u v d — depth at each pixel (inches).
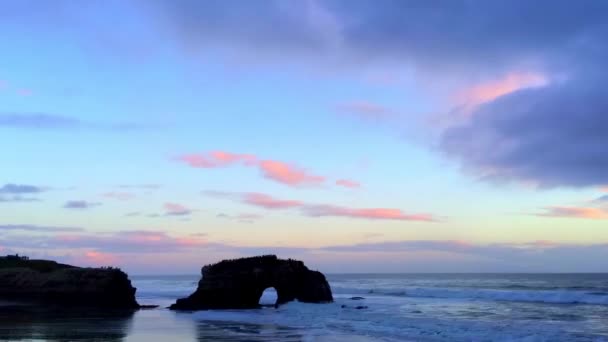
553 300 2664.9
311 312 2034.9
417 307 2274.9
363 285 5246.1
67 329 1437.0
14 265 2891.2
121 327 1515.7
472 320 1651.1
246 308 2351.1
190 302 2338.8
